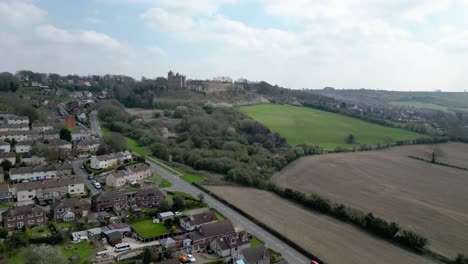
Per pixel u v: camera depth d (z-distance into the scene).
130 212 118.88
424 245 108.25
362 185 168.50
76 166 160.50
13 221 100.81
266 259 92.62
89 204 116.12
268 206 137.12
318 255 98.69
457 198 154.12
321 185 167.25
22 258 85.62
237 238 101.12
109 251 92.75
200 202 131.75
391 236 112.88
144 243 98.94
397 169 197.38
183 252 96.44
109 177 141.00
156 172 167.62
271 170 185.00
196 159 192.62
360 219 122.62
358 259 98.50
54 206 110.06
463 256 98.81
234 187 160.25
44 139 182.50
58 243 95.44
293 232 113.50
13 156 147.88
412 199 151.38
